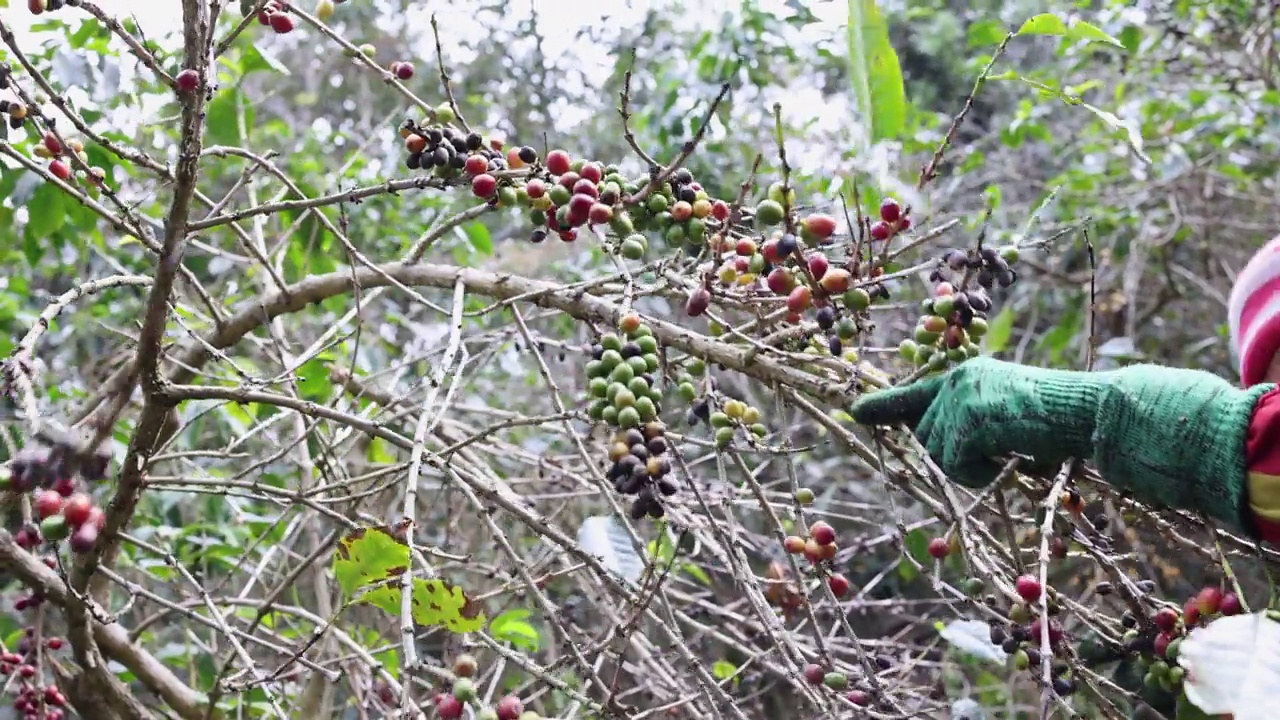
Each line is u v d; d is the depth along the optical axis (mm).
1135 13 4082
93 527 1947
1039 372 1537
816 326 1950
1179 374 1447
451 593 1646
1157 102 4410
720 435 1901
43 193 2760
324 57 6648
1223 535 1644
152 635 3469
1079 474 1585
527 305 3279
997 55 1964
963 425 1534
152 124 3016
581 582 2799
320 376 2984
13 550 2291
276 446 2842
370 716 3039
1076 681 1827
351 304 3764
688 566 2932
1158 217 4617
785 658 1792
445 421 2822
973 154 4562
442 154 2072
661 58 5418
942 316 1757
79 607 2246
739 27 4402
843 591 2029
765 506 1881
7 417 2715
